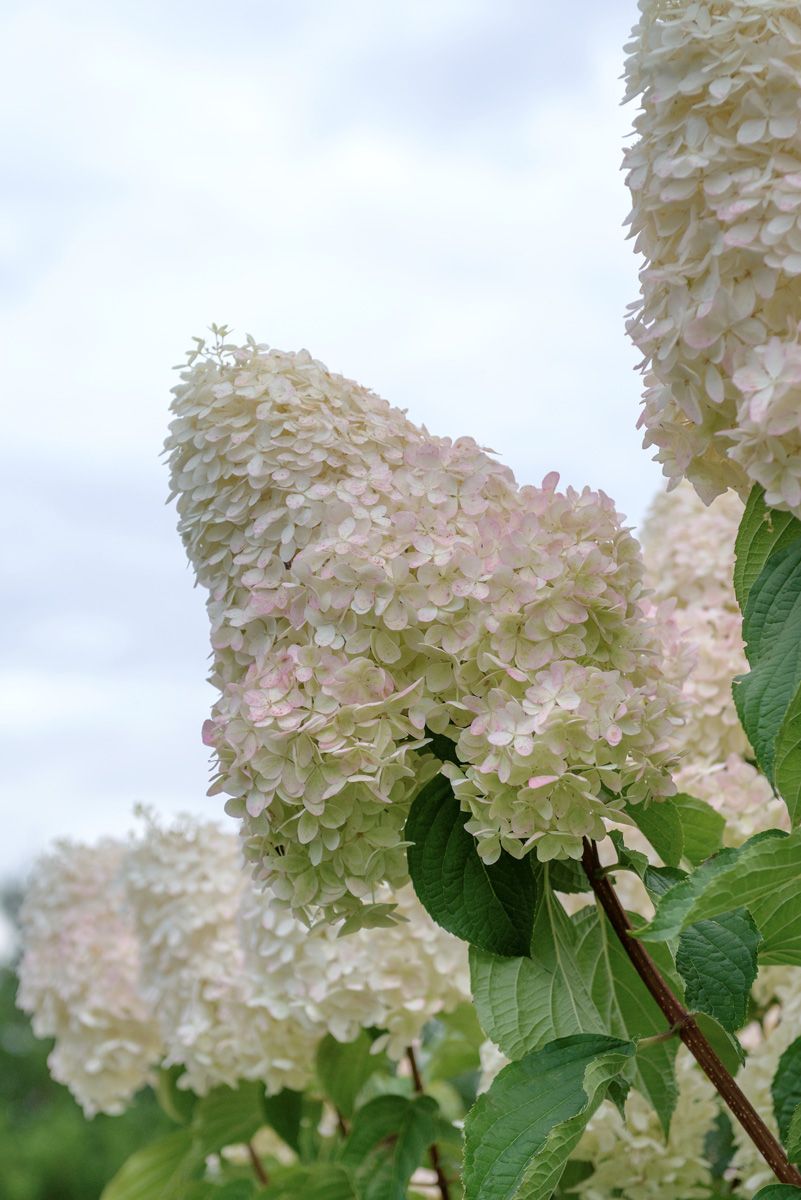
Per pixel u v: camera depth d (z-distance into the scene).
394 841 0.98
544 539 0.99
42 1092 6.93
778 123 0.89
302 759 0.96
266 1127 1.62
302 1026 1.29
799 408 0.88
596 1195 1.25
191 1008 1.42
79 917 1.70
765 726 0.91
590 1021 1.01
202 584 1.04
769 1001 1.37
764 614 0.93
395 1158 1.25
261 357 1.06
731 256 0.90
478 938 0.99
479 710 0.96
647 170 0.93
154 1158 1.51
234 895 1.46
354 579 0.98
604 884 1.01
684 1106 1.26
